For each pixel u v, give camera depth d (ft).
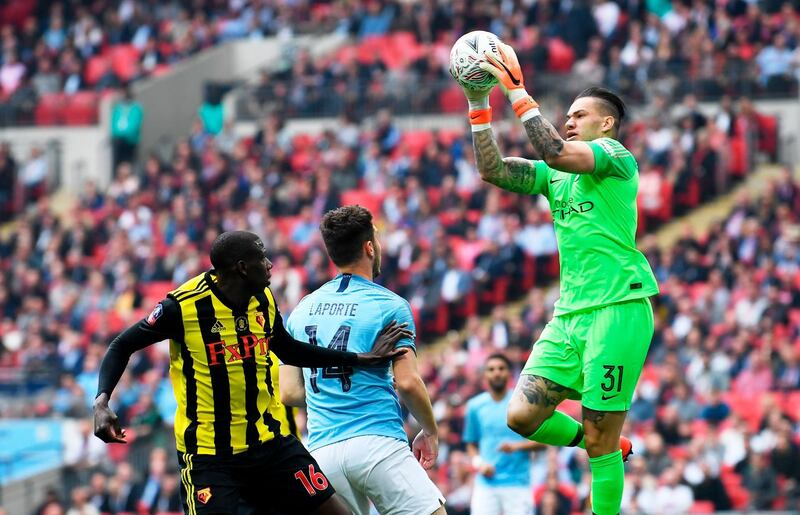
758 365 99.35
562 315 36.37
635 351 35.42
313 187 138.21
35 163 162.20
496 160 36.73
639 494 85.05
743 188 136.98
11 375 119.96
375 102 153.89
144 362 113.80
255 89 161.27
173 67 174.19
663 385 96.68
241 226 133.80
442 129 151.23
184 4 187.83
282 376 41.55
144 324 36.01
